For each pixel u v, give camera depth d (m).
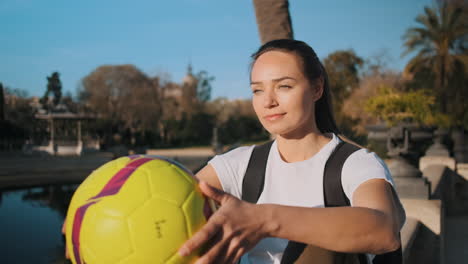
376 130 4.38
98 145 28.53
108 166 0.95
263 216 0.76
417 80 23.33
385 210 0.86
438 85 22.39
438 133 8.84
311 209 0.78
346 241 0.76
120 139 38.16
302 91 1.16
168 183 0.86
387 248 0.79
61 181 13.05
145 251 0.80
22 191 11.04
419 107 4.32
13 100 36.53
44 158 19.89
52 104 33.91
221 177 1.36
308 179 1.20
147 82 44.88
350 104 21.28
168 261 0.81
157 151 33.22
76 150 25.55
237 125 50.69
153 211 0.81
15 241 5.64
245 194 1.32
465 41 22.95
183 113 50.12
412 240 2.87
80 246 0.86
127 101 42.22
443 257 3.83
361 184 1.03
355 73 26.83
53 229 6.43
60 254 5.00
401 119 4.29
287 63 1.15
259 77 1.18
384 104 4.38
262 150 1.37
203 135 48.38
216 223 0.74
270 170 1.30
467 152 14.71
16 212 7.96
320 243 0.76
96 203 0.84
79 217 0.86
